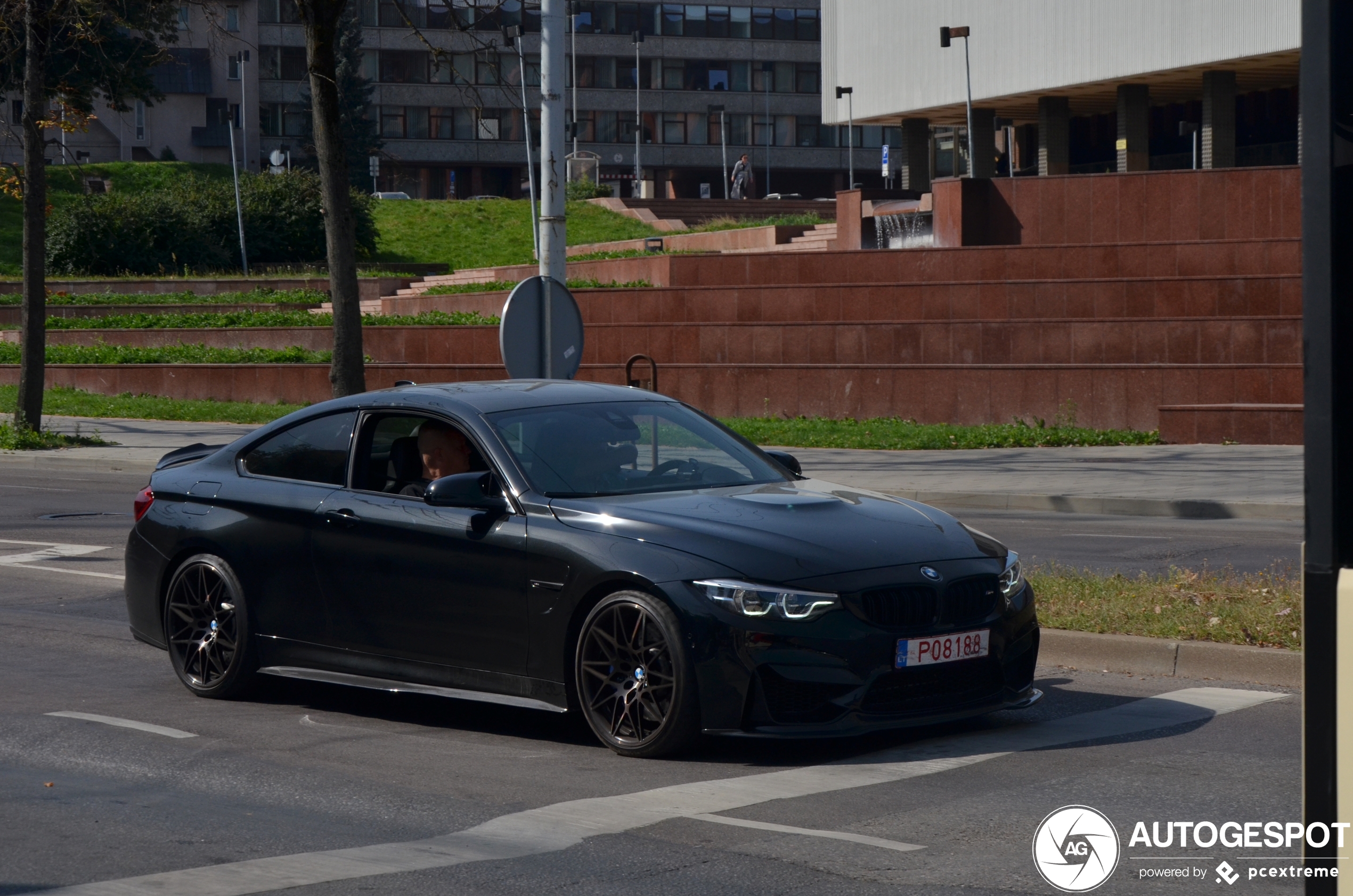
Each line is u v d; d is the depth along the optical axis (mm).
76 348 35094
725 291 29594
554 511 6523
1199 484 16953
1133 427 23578
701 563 6043
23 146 22438
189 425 26688
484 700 6645
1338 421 2764
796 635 5852
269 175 51875
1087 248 28656
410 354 31516
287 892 4496
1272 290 26266
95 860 4852
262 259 50000
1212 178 28938
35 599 10703
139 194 50031
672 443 7203
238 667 7469
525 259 49500
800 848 4906
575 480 6750
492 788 5758
